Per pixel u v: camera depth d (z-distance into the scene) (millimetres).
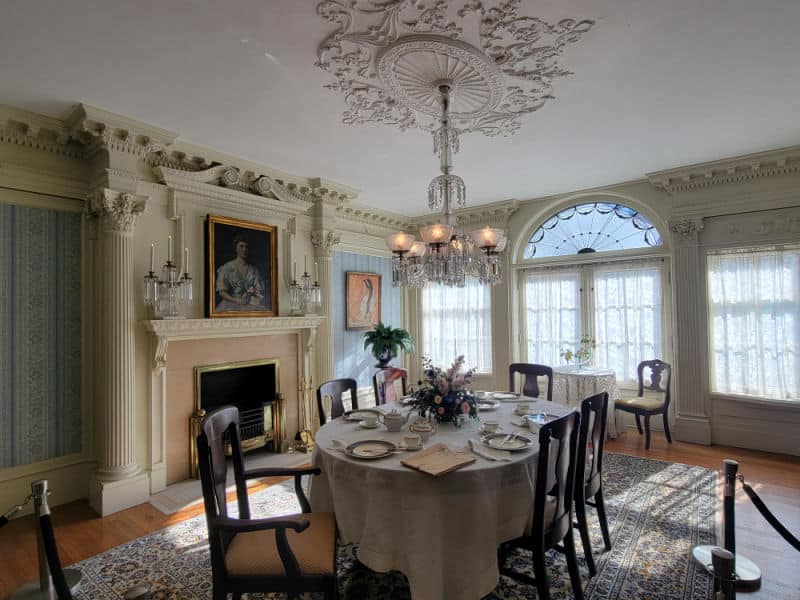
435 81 2541
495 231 2619
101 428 3152
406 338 5234
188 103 2789
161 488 3379
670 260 4684
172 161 3527
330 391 3094
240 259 3936
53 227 3156
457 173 4363
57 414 3154
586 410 2270
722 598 1498
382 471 1863
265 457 4145
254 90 2631
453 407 2502
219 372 4078
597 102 2873
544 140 3521
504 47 2236
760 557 2404
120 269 3133
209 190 3682
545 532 1954
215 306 3717
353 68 2400
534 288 5605
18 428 2994
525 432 2385
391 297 6148
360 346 5562
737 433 4250
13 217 2984
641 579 2225
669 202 4547
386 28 2066
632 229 4961
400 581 2240
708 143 3641
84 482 3252
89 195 3219
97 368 3291
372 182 4602
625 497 3172
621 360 4980
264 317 4051
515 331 5680
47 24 1985
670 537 2623
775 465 3758
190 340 3631
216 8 1904
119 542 2646
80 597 2131
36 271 3078
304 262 4590
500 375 5680
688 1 1922
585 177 4566
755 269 4137
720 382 4316
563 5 1934
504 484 1910
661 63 2418
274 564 1694
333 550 1814
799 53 2336
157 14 1936
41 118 2908
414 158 3863
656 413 4301
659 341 4758
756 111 3045
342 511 1974
